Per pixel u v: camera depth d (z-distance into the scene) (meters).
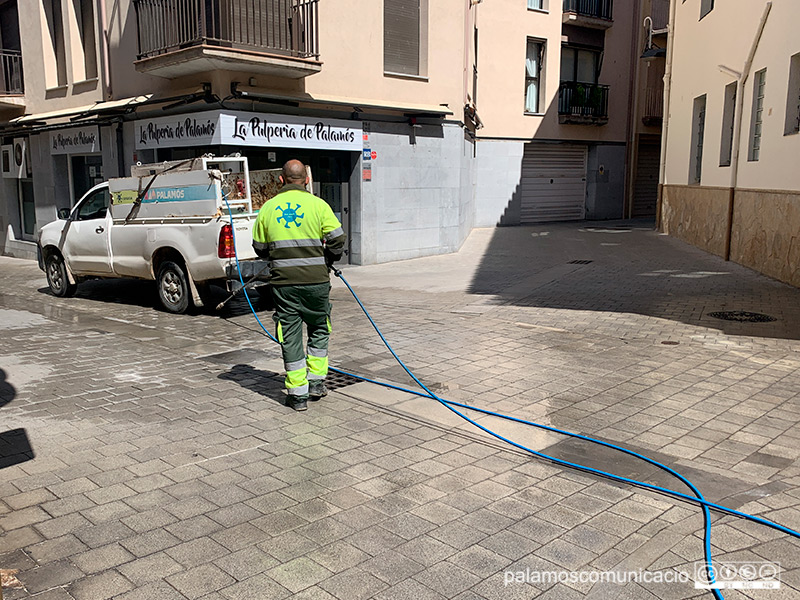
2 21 18.84
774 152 11.48
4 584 3.13
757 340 7.58
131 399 5.83
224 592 3.10
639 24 25.38
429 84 15.32
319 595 3.08
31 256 18.34
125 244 10.24
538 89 23.67
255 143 12.29
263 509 3.89
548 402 5.68
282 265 5.40
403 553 3.44
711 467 4.45
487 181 22.64
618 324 8.47
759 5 12.23
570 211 25.34
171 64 11.77
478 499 4.03
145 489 4.13
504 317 9.08
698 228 16.11
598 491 4.14
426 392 5.93
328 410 5.55
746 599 3.05
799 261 10.56
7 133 18.05
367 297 11.00
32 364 6.98
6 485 4.18
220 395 5.95
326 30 13.34
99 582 3.16
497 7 21.81
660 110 26.67
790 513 3.84
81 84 15.78
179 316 9.73
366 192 14.38
